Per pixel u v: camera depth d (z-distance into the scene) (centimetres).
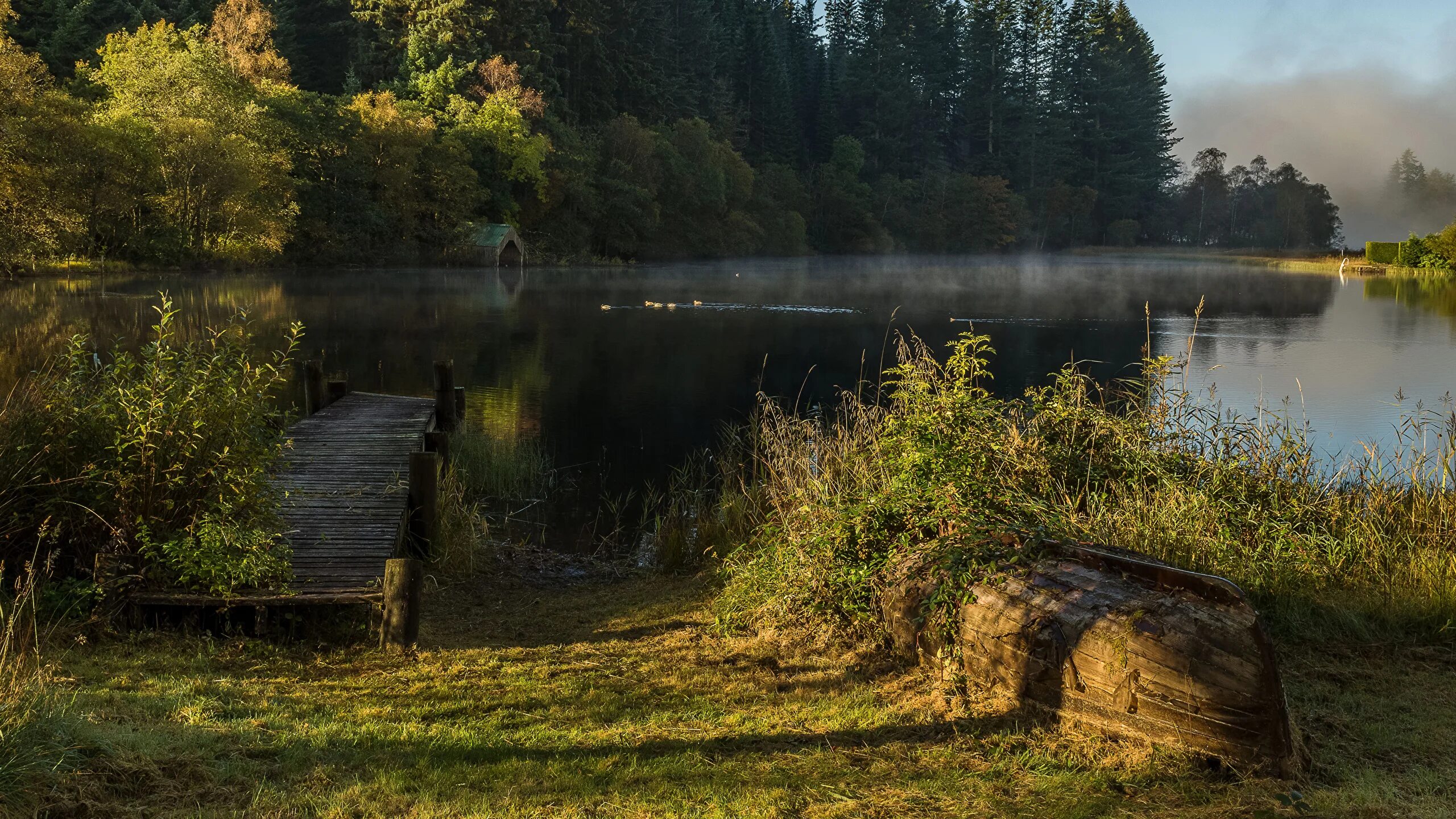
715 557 841
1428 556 646
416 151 6025
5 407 650
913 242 10875
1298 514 694
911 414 717
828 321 3344
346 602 601
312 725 447
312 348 2398
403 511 808
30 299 3100
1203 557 628
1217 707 402
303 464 985
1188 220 13425
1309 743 425
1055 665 453
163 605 582
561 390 1922
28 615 522
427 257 6247
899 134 11638
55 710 386
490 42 7412
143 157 4269
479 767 407
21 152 3700
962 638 503
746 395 1905
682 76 9575
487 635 661
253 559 598
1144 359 870
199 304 3250
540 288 4725
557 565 904
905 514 616
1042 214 11512
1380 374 2031
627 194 7562
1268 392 1789
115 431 619
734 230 8875
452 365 1405
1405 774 400
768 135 10512
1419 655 539
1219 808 367
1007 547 523
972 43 11794
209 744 405
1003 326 3241
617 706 497
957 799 380
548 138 7138
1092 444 764
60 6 6022
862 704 495
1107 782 395
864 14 11619
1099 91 11881
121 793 352
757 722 471
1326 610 584
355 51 7675
